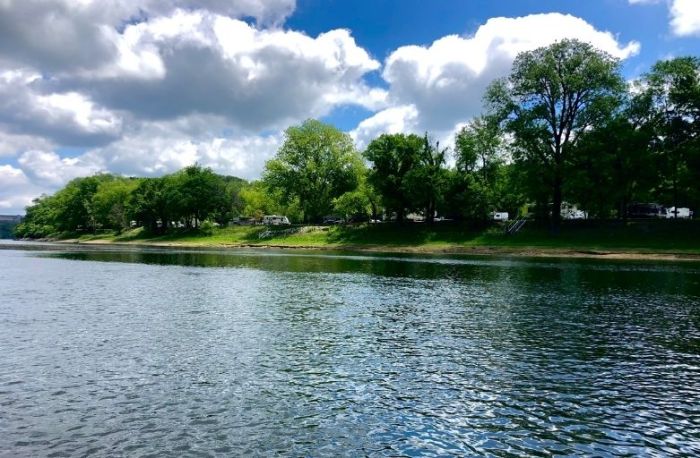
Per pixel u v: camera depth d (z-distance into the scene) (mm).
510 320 27578
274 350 21281
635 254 72875
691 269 55062
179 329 25141
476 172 101938
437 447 12633
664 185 84938
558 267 58344
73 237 198125
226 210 156000
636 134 77000
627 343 22625
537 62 83250
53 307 31328
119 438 12977
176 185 156125
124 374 18031
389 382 17328
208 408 14945
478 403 15484
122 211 179000
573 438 13195
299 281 45531
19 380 17359
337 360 19859
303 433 13320
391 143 108062
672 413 14836
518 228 94438
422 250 94250
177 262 69562
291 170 132500
